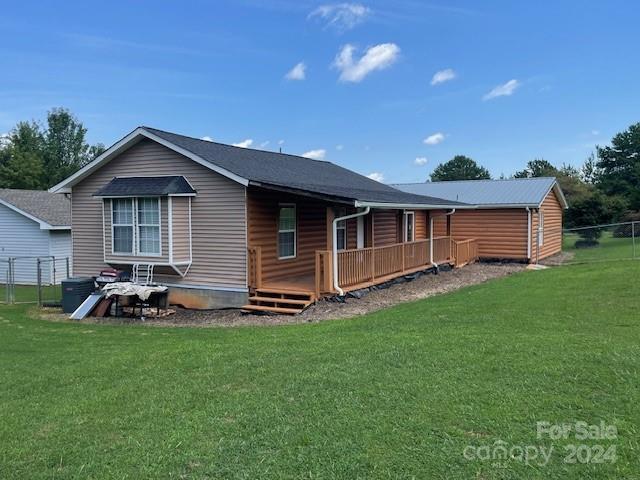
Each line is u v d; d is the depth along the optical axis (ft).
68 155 187.32
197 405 16.72
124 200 43.62
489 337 23.93
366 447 13.15
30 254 69.31
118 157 45.98
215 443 13.75
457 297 40.40
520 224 73.51
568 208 101.40
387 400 16.14
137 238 43.24
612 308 31.30
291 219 46.85
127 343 29.04
